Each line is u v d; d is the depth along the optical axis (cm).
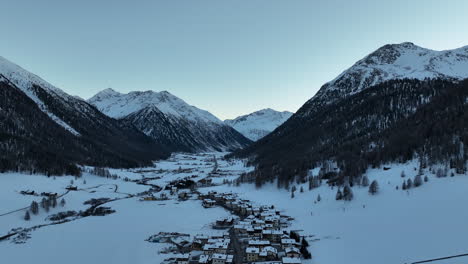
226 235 14000
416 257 9625
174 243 13338
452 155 16000
